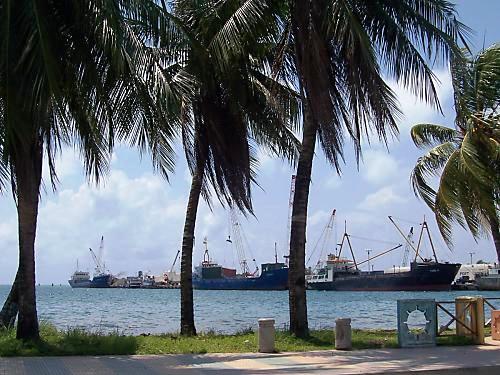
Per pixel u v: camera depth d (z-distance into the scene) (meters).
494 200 21.58
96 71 13.27
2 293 114.56
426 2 17.23
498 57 22.25
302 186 17.61
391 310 49.16
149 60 13.43
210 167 19.22
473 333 16.75
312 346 15.77
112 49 12.23
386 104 16.14
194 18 17.73
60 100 12.37
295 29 16.55
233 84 17.84
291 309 17.31
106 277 162.25
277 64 18.42
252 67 18.94
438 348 15.66
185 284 19.34
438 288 92.12
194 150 19.11
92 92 13.44
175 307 57.44
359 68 15.82
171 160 14.32
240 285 113.31
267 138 19.73
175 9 17.98
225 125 18.69
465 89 18.84
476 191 20.72
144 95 13.44
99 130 13.86
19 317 14.44
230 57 16.59
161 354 14.27
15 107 12.20
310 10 15.91
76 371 11.67
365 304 62.22
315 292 109.31
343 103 16.78
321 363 13.09
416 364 12.93
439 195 23.16
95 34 12.80
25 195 14.22
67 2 13.09
